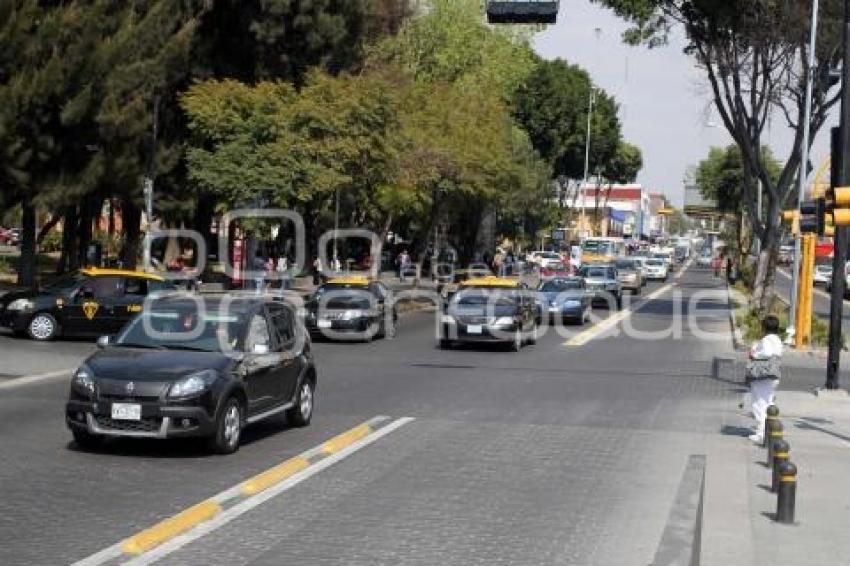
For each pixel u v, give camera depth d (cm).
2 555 771
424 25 5291
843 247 1917
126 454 1177
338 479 1077
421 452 1243
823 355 2712
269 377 1298
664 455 1271
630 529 902
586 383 2008
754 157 3650
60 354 2205
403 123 4053
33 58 3164
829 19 3300
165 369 1156
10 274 4691
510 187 5509
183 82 4162
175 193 4303
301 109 3466
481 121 4675
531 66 6062
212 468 1114
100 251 4462
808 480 1115
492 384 1947
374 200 4159
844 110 1912
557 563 789
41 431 1312
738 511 945
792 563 770
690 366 2380
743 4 3366
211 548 805
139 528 857
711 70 3647
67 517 889
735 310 4275
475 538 855
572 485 1079
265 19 4138
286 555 791
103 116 3294
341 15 4319
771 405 1286
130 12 3481
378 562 778
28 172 3275
